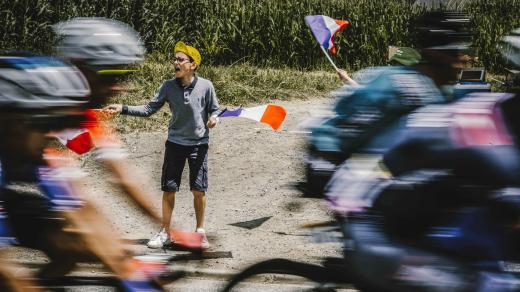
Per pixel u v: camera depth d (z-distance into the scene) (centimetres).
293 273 491
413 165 423
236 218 903
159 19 1919
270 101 1551
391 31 2117
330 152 456
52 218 376
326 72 1972
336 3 2169
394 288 425
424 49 468
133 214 899
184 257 438
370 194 429
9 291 365
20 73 354
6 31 1644
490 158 407
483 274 424
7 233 377
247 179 1062
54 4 1730
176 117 766
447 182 418
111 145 425
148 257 399
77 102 365
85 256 392
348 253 445
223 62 1959
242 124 1330
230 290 496
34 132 364
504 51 499
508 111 429
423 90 439
